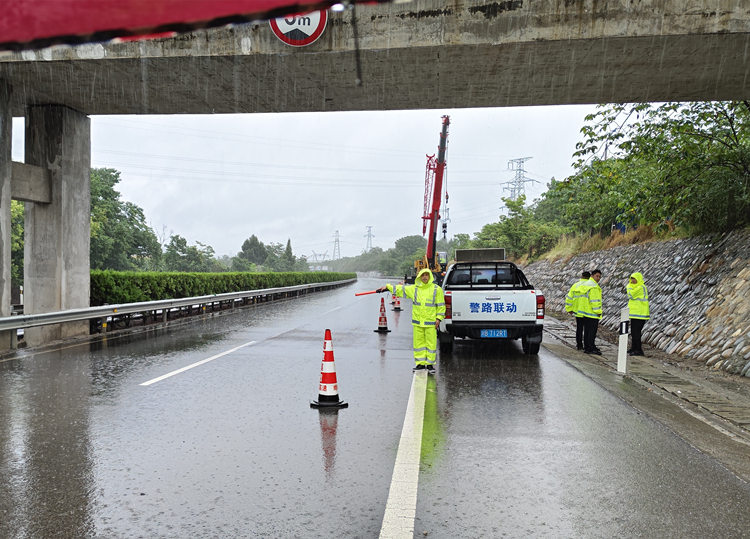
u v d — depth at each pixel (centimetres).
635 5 808
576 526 373
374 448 529
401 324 1717
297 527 369
